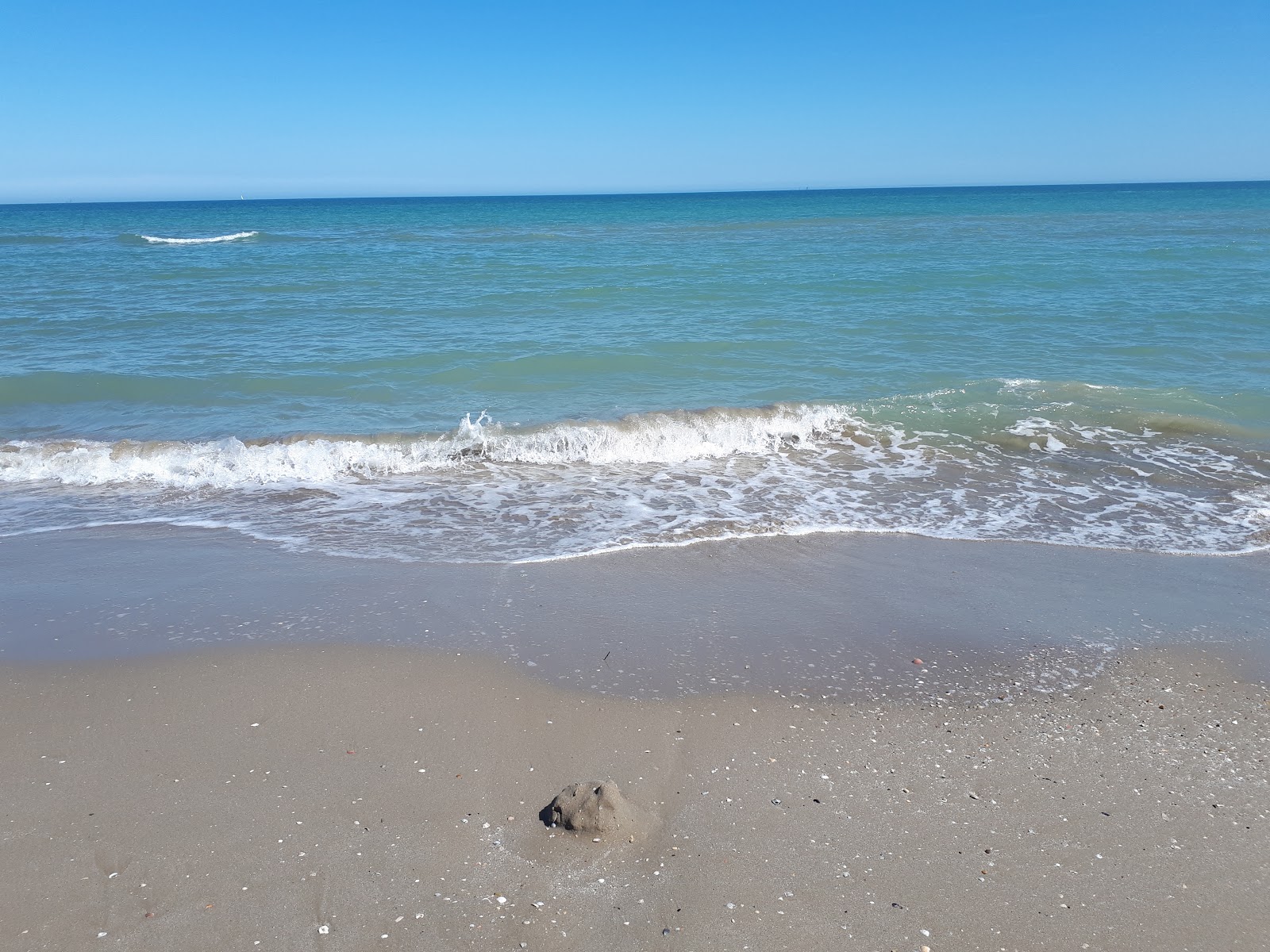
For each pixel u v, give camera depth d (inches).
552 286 697.6
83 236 1549.0
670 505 262.7
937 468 293.4
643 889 121.2
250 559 226.7
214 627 193.8
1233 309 536.1
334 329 509.7
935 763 151.9
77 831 131.4
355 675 176.7
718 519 252.1
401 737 157.4
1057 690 175.8
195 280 760.3
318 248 1227.2
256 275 798.5
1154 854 129.7
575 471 292.8
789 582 215.8
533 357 426.3
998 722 165.2
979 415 342.0
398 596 207.2
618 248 1145.4
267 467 290.5
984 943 112.7
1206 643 191.2
